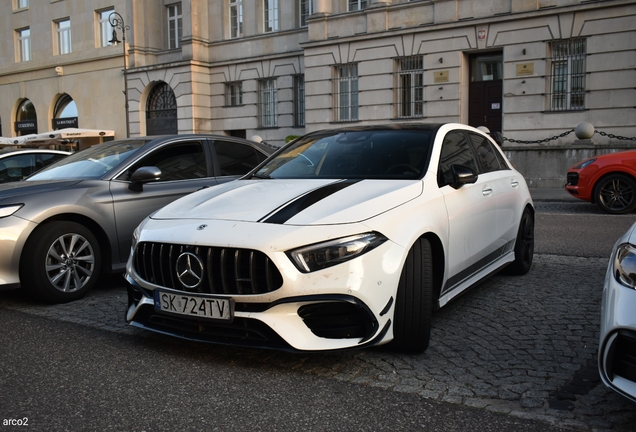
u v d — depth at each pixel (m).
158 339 4.04
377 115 21.11
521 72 18.22
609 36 16.86
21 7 34.56
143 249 3.68
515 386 3.17
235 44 26.47
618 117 16.94
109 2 29.86
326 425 2.74
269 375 3.35
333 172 4.36
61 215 5.13
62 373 3.42
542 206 12.71
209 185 6.13
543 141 17.92
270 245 3.22
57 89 32.91
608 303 2.66
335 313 3.27
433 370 3.41
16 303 5.10
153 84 28.48
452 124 4.95
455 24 19.11
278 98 25.30
